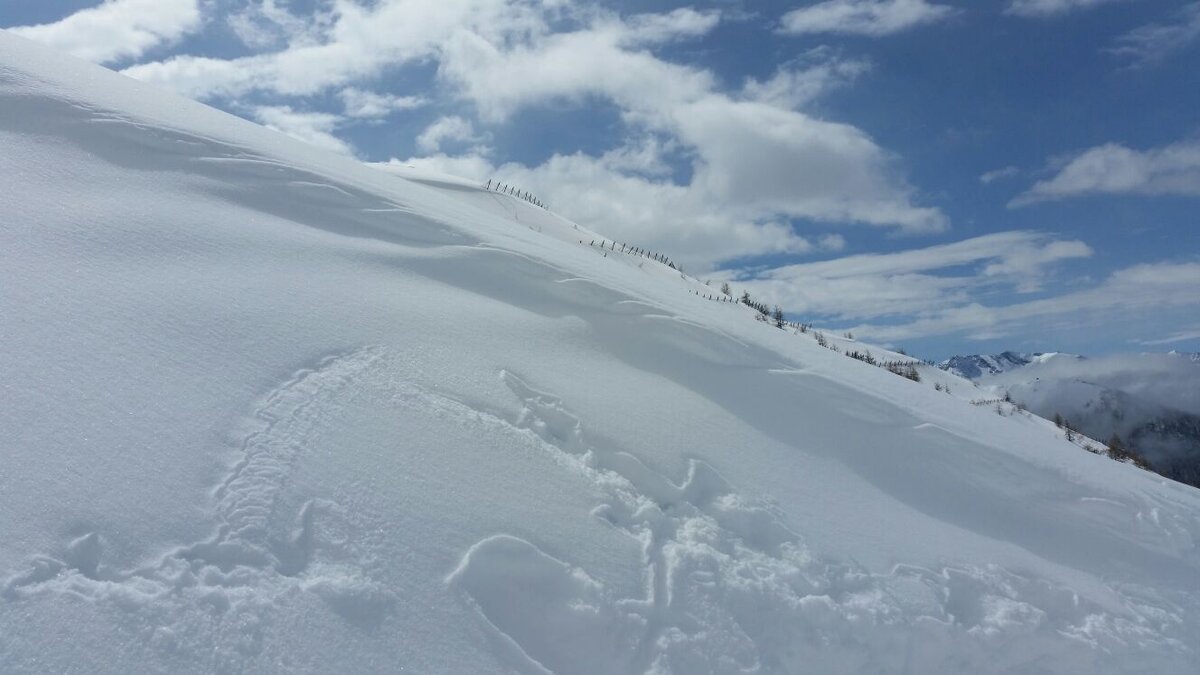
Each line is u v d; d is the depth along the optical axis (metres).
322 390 5.73
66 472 4.30
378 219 9.98
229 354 5.79
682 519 5.93
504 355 7.35
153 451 4.63
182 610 3.78
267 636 3.80
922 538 6.75
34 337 5.35
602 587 4.84
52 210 7.37
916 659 5.44
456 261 9.45
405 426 5.64
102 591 3.74
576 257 12.49
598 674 4.46
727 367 9.03
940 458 8.39
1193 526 8.21
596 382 7.57
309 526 4.48
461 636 4.23
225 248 7.64
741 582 5.29
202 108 12.98
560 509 5.40
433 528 4.77
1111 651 5.96
